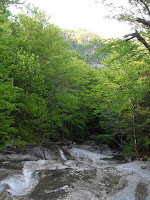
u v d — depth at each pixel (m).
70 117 18.73
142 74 11.23
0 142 11.28
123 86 12.53
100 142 22.95
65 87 17.56
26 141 13.51
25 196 5.64
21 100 13.30
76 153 15.42
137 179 8.27
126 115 14.06
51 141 19.09
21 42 14.51
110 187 6.97
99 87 15.70
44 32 15.70
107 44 7.92
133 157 13.98
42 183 6.85
